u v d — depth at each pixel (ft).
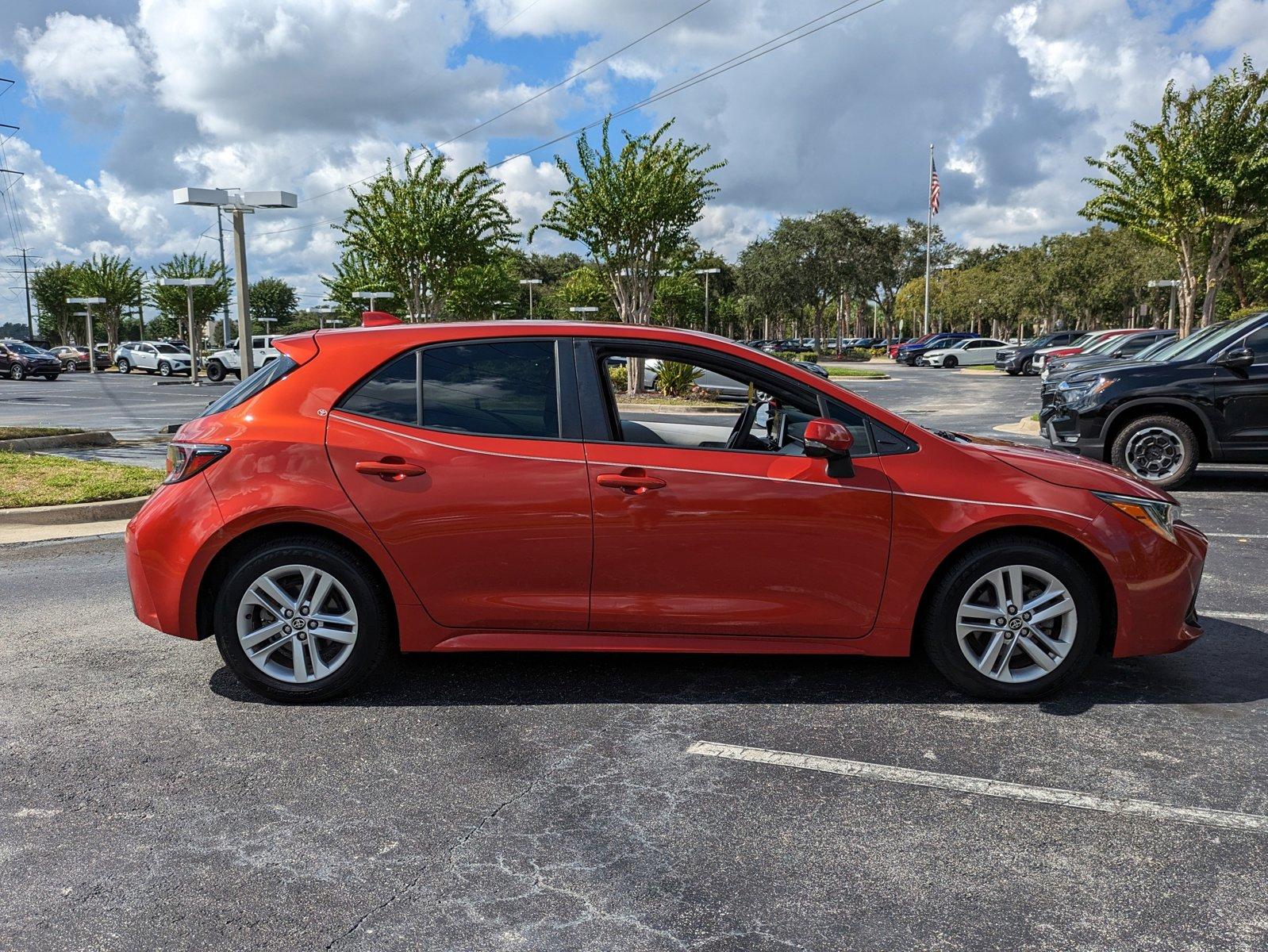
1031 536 12.77
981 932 7.95
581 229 77.97
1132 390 30.27
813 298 209.26
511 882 8.71
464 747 11.61
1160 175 63.82
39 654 15.20
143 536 12.60
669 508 12.37
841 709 12.75
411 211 92.17
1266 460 29.66
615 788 10.56
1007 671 12.82
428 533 12.37
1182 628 12.83
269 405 12.68
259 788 10.57
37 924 8.04
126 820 9.85
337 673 12.75
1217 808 10.07
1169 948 7.73
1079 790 10.46
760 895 8.50
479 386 12.76
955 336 156.87
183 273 161.68
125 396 89.15
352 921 8.11
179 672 14.34
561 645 12.79
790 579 12.58
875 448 12.71
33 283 209.67
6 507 26.53
